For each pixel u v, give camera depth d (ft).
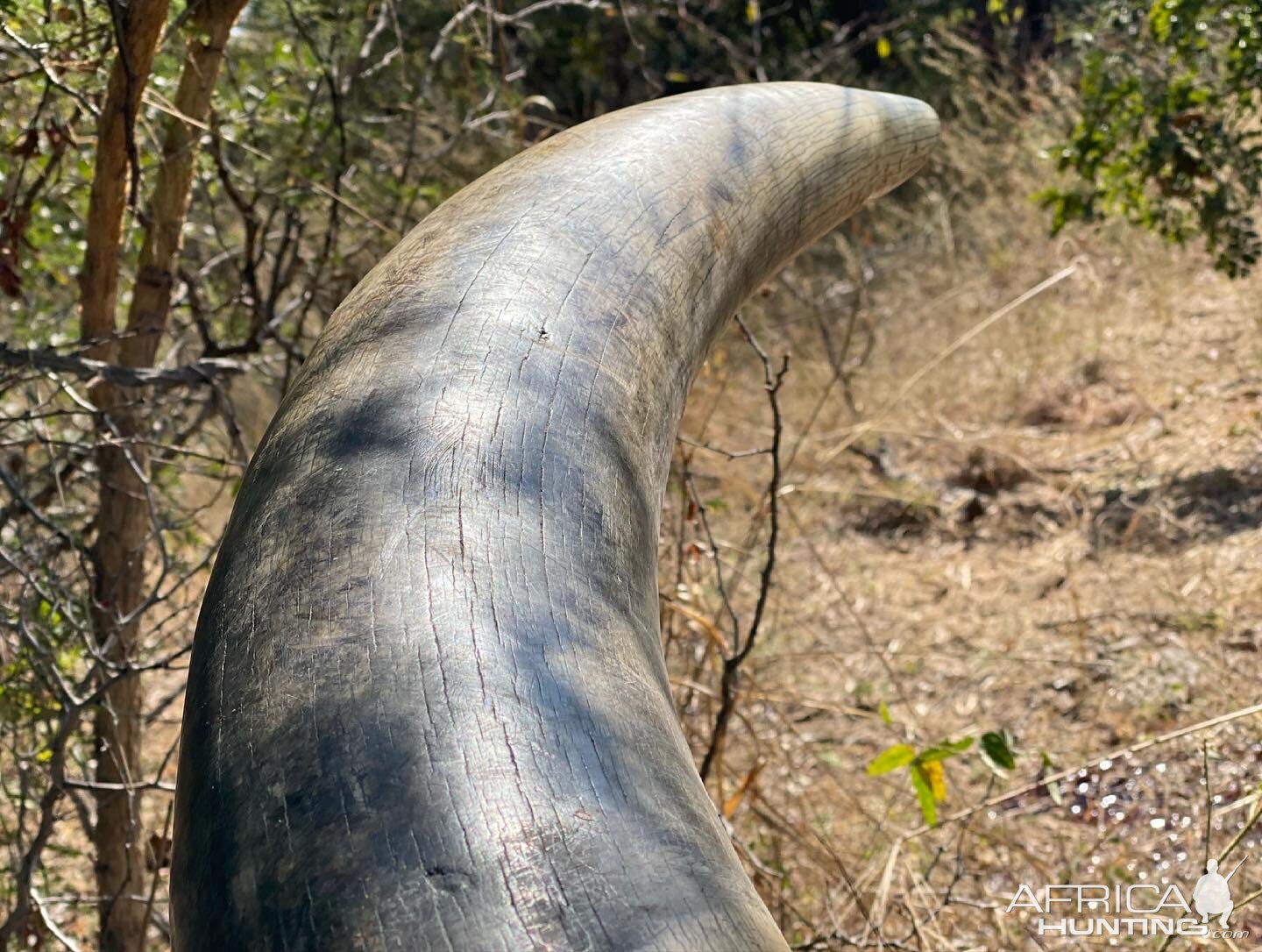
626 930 2.04
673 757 2.58
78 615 8.00
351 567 2.77
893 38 30.78
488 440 3.25
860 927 8.91
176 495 11.94
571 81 24.17
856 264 19.02
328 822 2.20
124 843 8.34
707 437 14.85
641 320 4.22
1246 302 18.94
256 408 14.46
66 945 6.95
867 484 16.81
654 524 3.65
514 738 2.37
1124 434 16.75
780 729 11.52
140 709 8.64
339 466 3.12
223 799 2.33
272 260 12.66
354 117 11.55
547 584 2.87
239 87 10.89
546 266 4.13
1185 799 9.52
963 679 12.17
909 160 7.21
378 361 3.55
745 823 9.90
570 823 2.22
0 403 9.73
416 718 2.37
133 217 7.95
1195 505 14.15
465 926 2.03
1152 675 11.21
